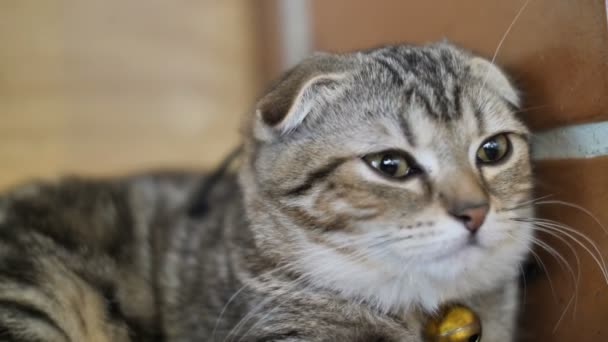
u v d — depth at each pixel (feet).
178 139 1.95
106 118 1.93
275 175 1.19
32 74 1.89
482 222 1.10
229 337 1.20
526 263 1.20
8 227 1.29
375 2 1.41
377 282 1.16
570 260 1.12
